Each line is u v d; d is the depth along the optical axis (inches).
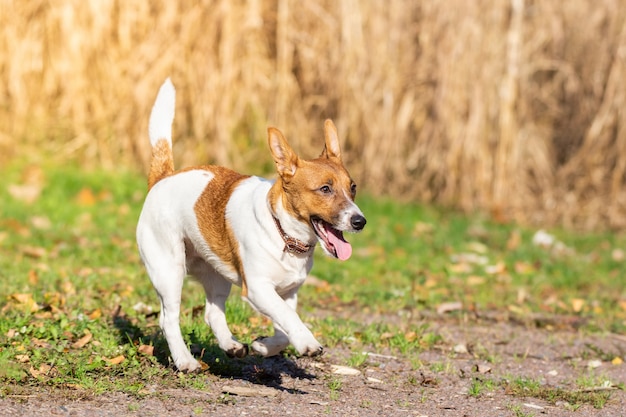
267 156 638.5
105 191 594.6
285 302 253.3
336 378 281.9
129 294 362.9
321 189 249.9
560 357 333.1
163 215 271.0
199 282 282.5
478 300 418.9
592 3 656.4
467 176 634.2
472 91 630.5
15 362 265.0
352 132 649.0
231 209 258.2
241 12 631.8
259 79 639.8
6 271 392.2
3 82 640.4
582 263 524.1
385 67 643.5
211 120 631.8
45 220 518.0
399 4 643.5
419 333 340.8
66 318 308.2
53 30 635.5
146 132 638.5
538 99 669.3
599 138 651.5
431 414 249.3
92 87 642.2
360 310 385.7
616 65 644.7
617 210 644.7
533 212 645.9
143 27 641.0
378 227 569.0
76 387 249.1
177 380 262.2
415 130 658.2
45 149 638.5
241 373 278.1
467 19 629.3
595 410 263.7
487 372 302.2
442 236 560.1
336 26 644.1
